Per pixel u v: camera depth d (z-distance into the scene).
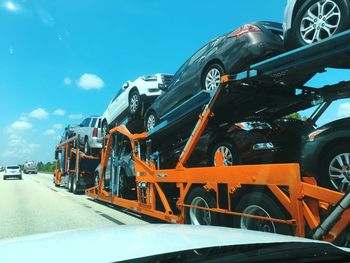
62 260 2.03
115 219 10.94
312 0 5.96
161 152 10.46
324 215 4.88
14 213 12.70
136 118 13.49
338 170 5.11
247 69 6.93
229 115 8.36
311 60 5.91
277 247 2.42
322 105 7.73
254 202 5.83
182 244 2.41
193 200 7.42
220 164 7.66
